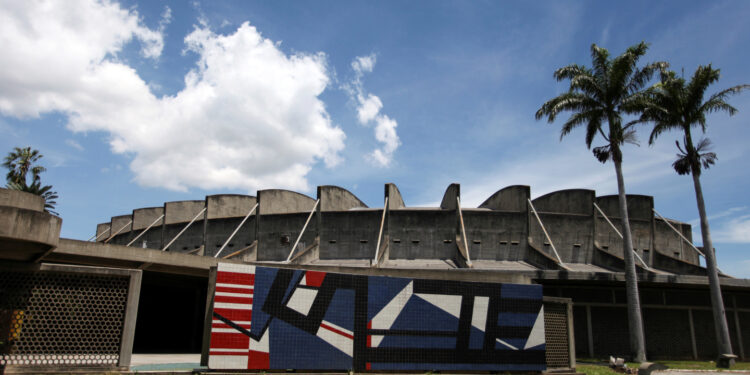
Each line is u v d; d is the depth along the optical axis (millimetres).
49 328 10945
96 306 11500
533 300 14945
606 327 29312
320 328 12609
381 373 12914
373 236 40156
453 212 40156
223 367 11602
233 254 38375
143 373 11250
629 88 28984
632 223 43281
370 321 13133
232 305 11953
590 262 40875
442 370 13531
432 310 13781
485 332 14172
